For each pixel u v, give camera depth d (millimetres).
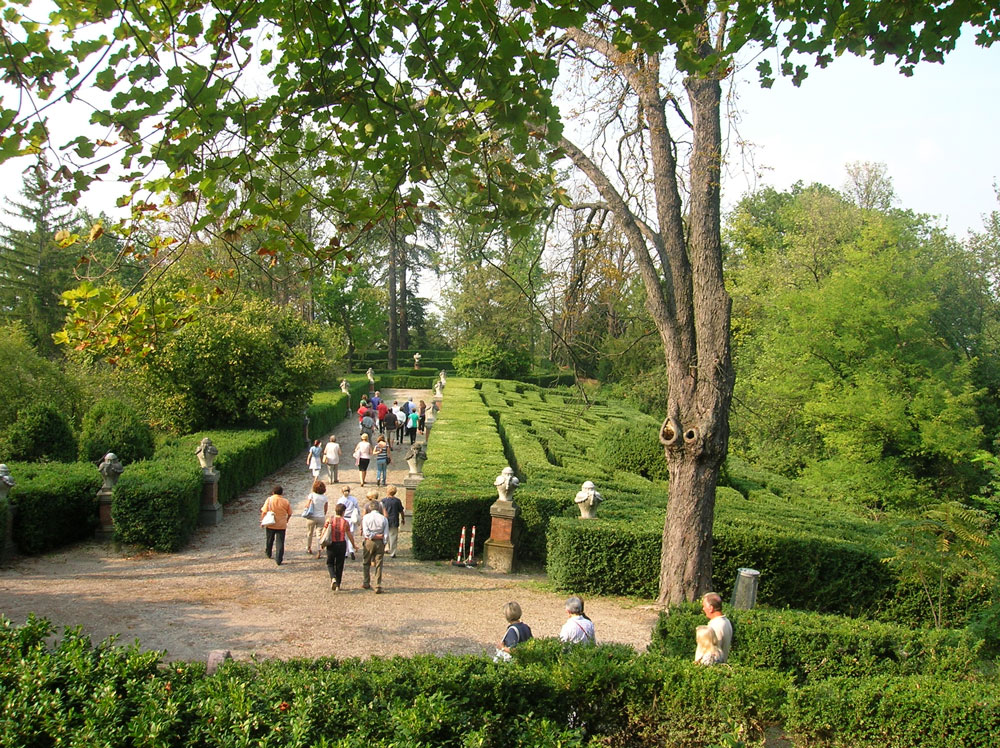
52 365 20031
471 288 42219
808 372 24859
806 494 20281
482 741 4594
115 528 12406
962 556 9633
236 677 4875
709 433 9648
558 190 5492
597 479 15344
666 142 9789
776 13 5457
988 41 5883
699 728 5461
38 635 5402
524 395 37094
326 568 11875
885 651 7457
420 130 4602
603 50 9531
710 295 9695
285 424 22031
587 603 10672
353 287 47125
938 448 21812
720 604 6859
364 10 4809
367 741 4453
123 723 4578
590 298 10914
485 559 12422
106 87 4152
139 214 5258
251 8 4672
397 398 40312
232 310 21734
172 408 19781
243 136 4707
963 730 5312
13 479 11570
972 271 31938
